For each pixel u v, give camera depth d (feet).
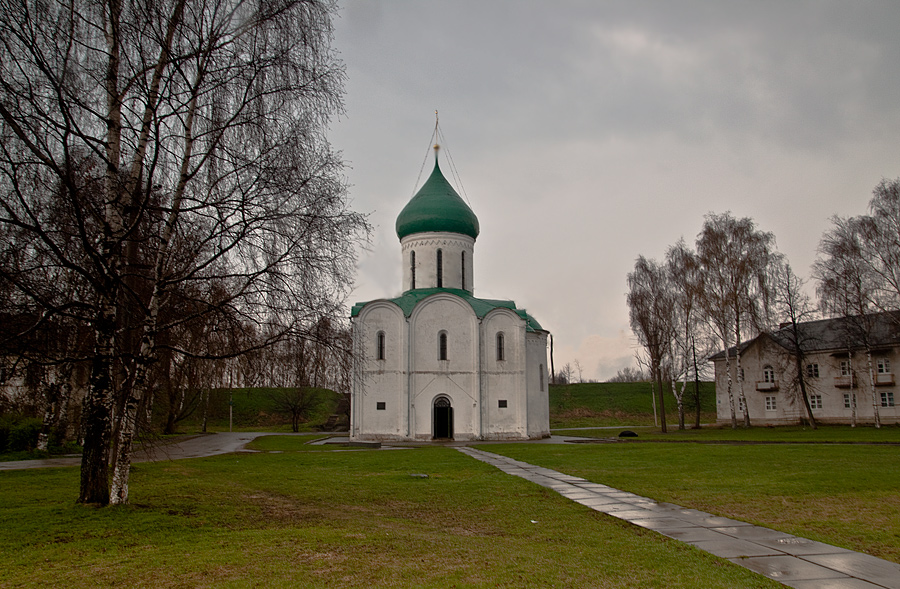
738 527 50.34
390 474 84.43
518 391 175.42
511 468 90.94
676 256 215.51
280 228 52.03
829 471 82.53
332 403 314.35
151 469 86.99
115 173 50.14
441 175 200.13
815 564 39.45
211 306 50.16
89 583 32.24
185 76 49.37
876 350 218.59
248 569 34.91
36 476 77.41
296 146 52.16
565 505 60.29
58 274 52.75
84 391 120.98
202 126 52.19
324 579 33.17
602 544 44.16
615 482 74.95
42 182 48.32
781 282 209.05
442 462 100.94
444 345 175.73
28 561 36.32
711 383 368.07
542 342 188.96
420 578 33.68
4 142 44.39
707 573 36.24
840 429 191.83
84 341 58.95
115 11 47.52
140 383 51.34
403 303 180.14
